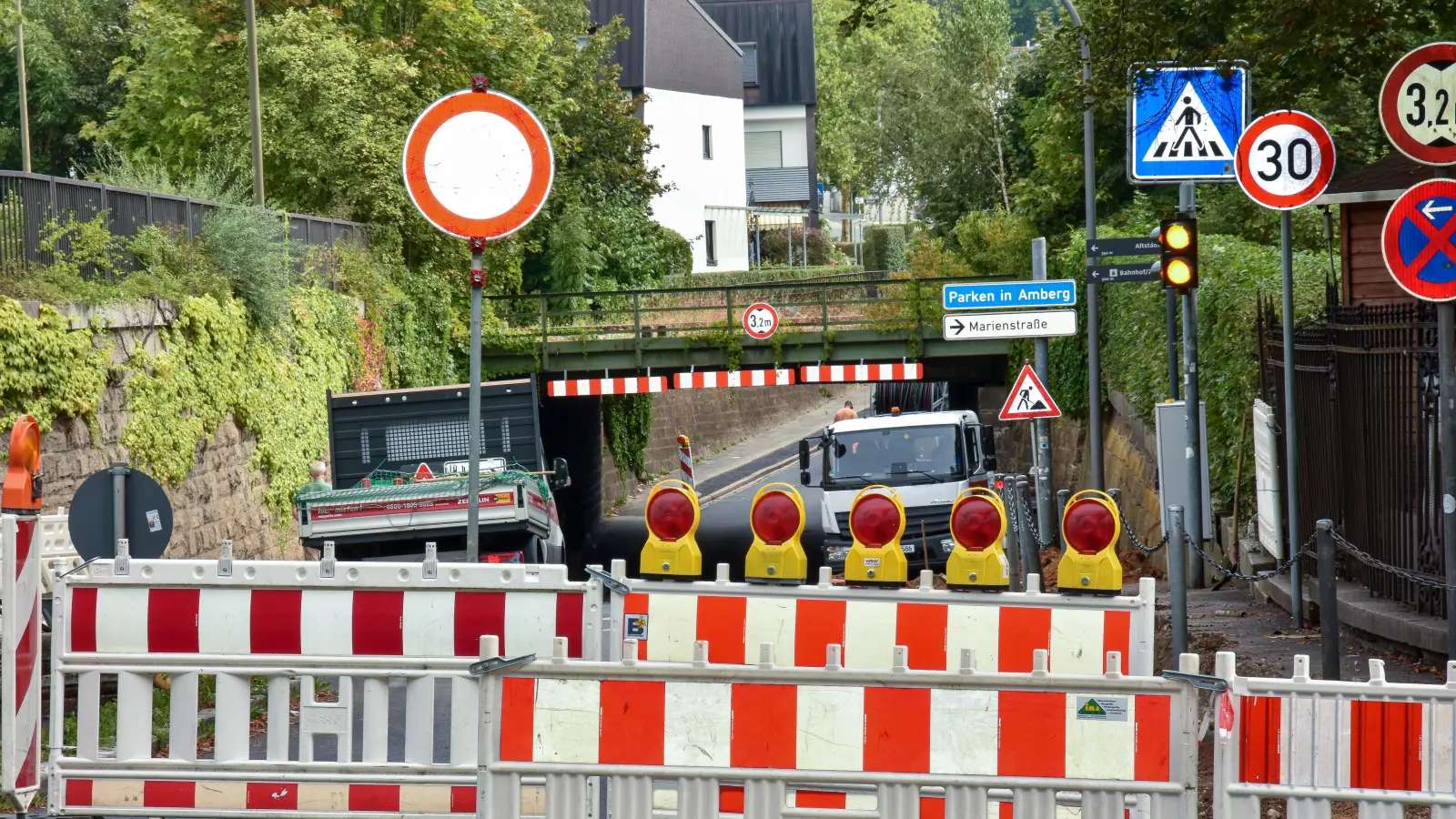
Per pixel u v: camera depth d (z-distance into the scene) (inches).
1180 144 1418.6
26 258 1568.7
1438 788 488.4
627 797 497.0
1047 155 3782.0
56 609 631.8
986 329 1750.7
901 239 6884.8
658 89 6304.1
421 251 3117.6
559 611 622.2
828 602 617.9
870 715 490.9
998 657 612.4
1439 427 1027.3
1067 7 2081.7
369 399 1915.6
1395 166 1803.6
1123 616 609.0
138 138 3329.2
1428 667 1012.5
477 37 3499.0
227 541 630.5
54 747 629.3
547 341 3100.4
